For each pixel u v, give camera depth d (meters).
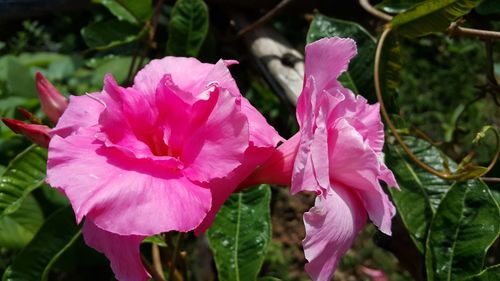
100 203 0.15
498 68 0.47
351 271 0.50
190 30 0.30
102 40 0.32
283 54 0.29
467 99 0.58
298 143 0.17
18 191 0.25
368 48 0.26
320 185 0.16
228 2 0.33
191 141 0.16
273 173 0.18
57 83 0.45
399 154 0.25
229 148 0.16
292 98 0.27
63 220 0.26
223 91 0.16
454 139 0.30
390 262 0.50
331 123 0.17
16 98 0.39
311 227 0.16
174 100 0.17
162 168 0.16
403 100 0.59
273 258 0.50
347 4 0.31
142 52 0.33
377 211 0.17
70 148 0.16
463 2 0.22
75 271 0.33
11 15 0.34
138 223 0.15
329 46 0.17
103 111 0.16
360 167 0.17
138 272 0.16
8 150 0.35
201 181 0.16
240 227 0.25
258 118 0.18
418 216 0.23
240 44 0.33
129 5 0.30
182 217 0.15
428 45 0.57
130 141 0.17
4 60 0.46
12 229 0.31
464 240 0.22
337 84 0.18
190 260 0.40
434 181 0.24
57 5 0.34
